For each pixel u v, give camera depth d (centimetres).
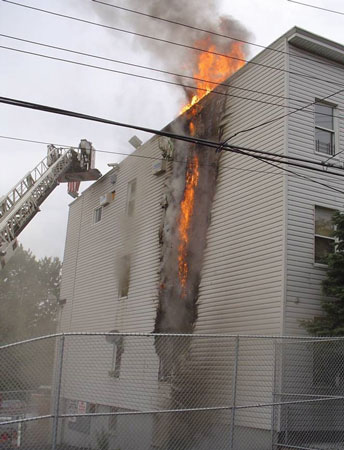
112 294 2242
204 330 1573
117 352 963
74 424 819
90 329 2359
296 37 1490
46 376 793
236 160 1628
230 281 1525
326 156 1495
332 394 1069
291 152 1438
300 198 1414
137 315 2005
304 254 1374
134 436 913
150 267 1995
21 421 651
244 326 1423
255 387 1236
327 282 1312
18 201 2114
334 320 1227
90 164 2673
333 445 1041
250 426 1193
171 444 948
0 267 1934
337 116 1559
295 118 1472
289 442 1082
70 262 2759
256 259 1445
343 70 1606
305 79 1520
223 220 1627
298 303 1328
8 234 1988
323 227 1442
